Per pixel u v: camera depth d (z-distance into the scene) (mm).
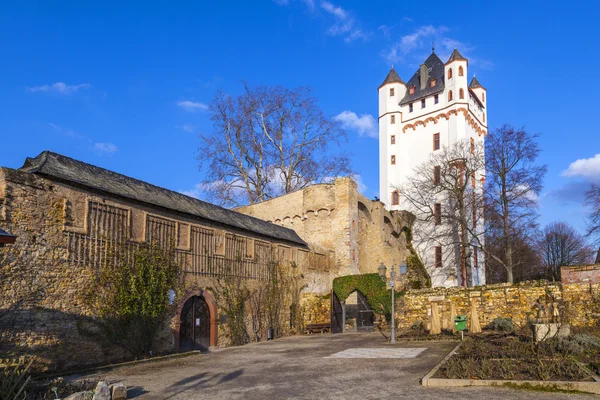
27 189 15141
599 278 23312
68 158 18062
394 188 53781
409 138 54406
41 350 14852
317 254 33250
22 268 14641
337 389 11328
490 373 11719
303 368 14859
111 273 17547
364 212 40406
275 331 27688
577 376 10961
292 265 30328
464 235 45594
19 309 14398
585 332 18500
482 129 55969
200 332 21969
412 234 51375
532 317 24188
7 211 14445
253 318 25938
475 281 47688
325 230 35875
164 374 14609
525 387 10516
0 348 13781
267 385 12242
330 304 31453
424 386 11188
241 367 15711
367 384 11758
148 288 18938
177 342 20062
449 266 48375
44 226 15492
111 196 18078
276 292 28250
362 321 30422
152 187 21781
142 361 17203
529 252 58375
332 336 26688
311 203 36531
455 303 27062
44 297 15164
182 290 20906
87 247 16859
